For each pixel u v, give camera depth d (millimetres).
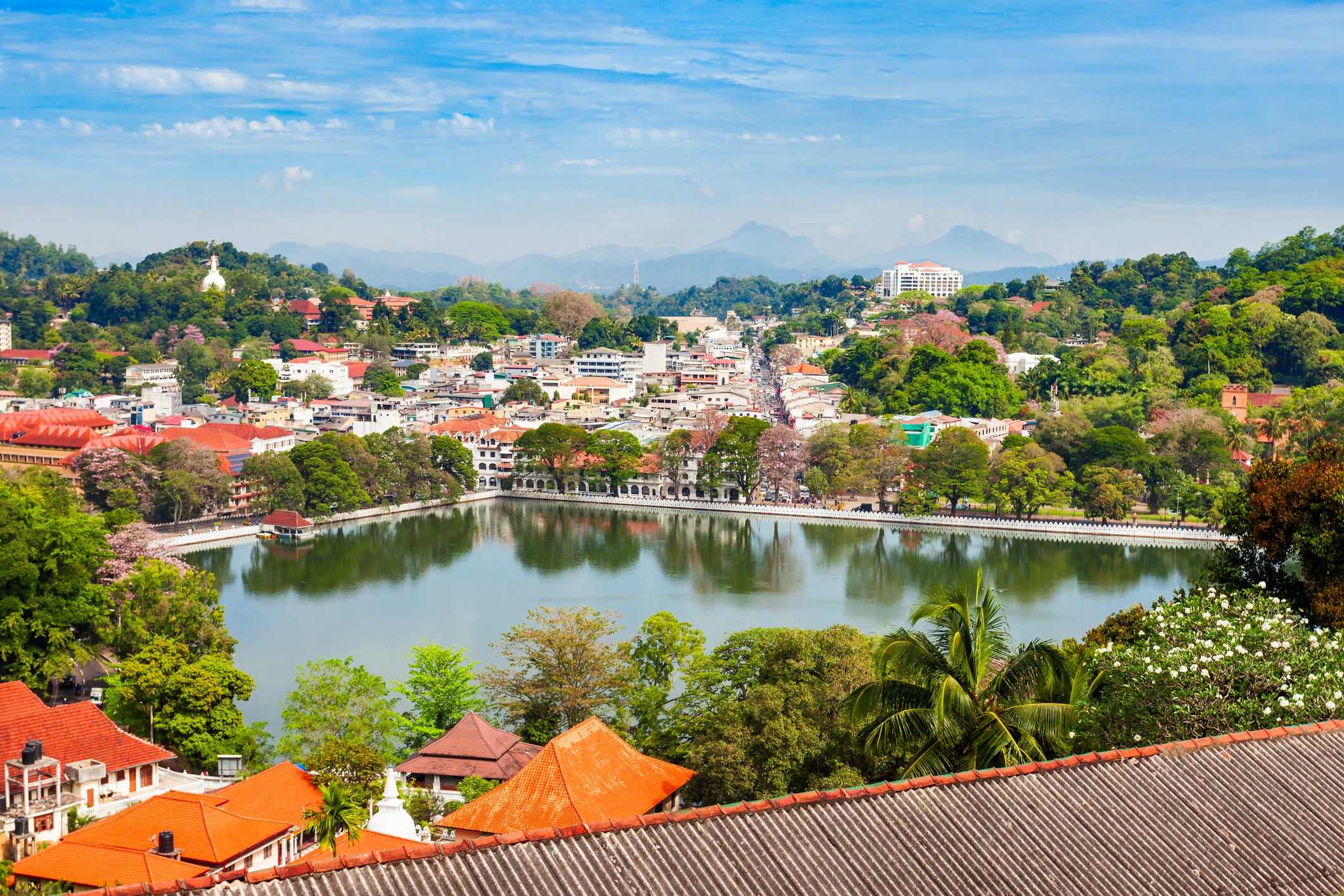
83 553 127125
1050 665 52656
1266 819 42062
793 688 79000
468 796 85188
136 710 102375
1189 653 57250
